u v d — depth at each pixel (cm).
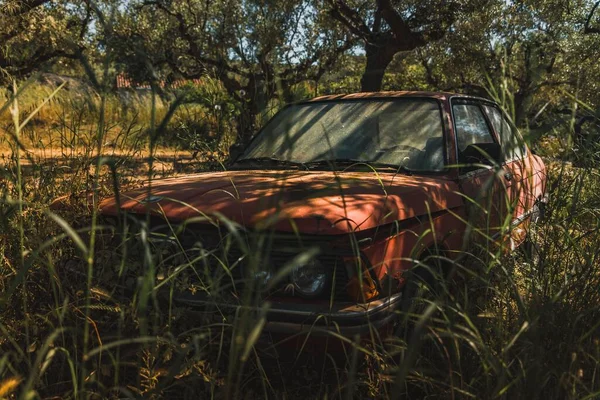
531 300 261
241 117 514
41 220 315
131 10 1620
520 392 215
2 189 329
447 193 329
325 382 275
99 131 250
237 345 192
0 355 258
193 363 236
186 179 351
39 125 397
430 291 279
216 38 1455
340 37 1550
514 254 307
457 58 1655
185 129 496
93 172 382
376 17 1463
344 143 385
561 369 221
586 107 281
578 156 318
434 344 256
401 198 290
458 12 1381
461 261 322
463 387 224
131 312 248
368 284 256
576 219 325
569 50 1386
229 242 218
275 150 398
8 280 293
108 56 227
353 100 422
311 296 256
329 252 254
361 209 265
